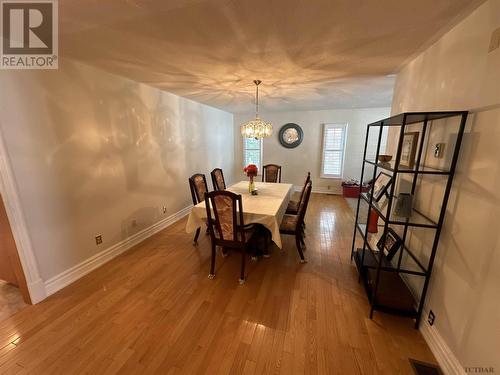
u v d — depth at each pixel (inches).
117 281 89.1
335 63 88.7
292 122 233.5
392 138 103.3
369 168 219.9
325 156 230.4
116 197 108.1
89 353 59.2
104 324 68.3
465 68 53.9
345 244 121.4
